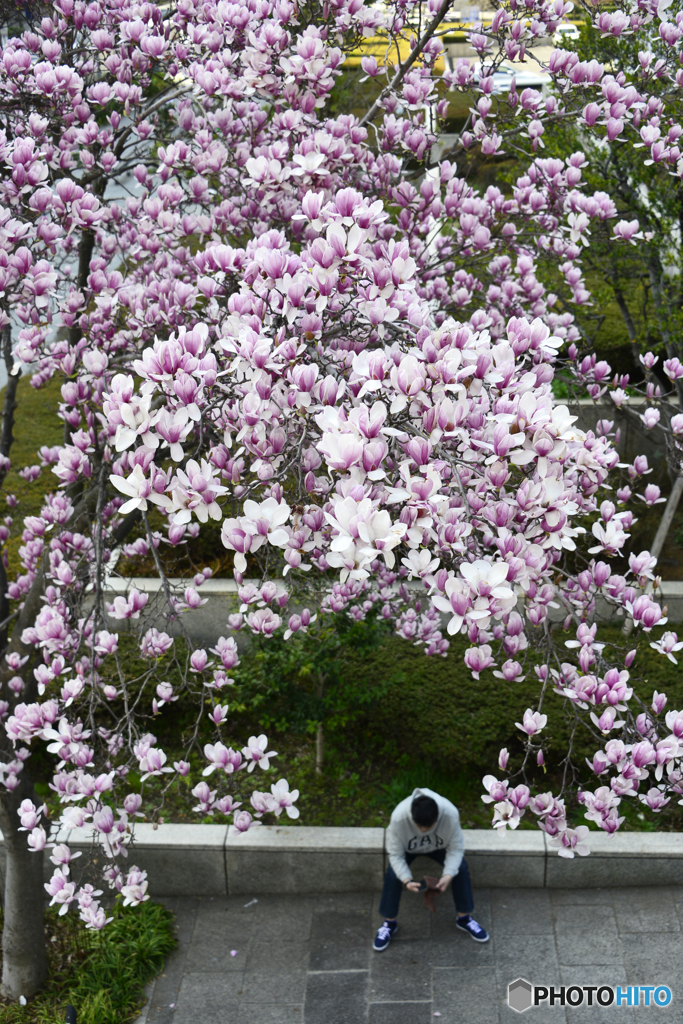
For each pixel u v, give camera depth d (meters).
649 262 6.19
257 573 5.95
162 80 5.11
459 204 4.08
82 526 3.96
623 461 6.86
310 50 3.26
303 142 3.33
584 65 3.71
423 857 4.91
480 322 2.82
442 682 5.58
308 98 3.49
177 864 4.89
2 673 4.06
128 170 4.70
